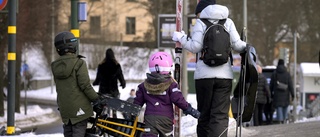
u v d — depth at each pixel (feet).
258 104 72.49
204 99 34.19
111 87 63.26
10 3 59.47
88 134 32.94
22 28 118.32
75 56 32.78
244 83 32.73
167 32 98.17
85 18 62.59
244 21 123.03
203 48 33.19
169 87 31.60
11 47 59.62
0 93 113.91
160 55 31.78
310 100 112.98
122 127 32.09
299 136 46.34
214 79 33.63
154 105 31.68
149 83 31.60
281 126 54.95
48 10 136.36
